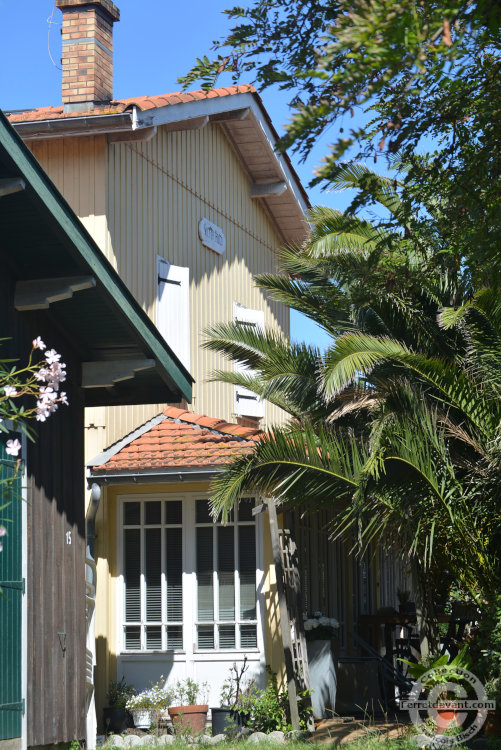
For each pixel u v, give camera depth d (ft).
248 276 61.72
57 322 31.09
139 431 45.37
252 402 60.03
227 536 42.09
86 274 27.94
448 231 19.34
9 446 18.31
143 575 42.37
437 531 35.04
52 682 29.58
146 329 31.42
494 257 18.67
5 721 26.18
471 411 34.60
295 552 41.09
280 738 36.76
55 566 30.48
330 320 43.11
